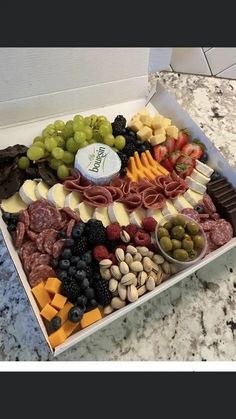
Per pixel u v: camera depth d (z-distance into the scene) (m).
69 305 0.84
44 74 1.00
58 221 0.92
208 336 0.88
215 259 1.00
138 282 0.87
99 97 1.17
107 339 0.84
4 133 1.06
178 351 0.85
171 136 1.15
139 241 0.91
